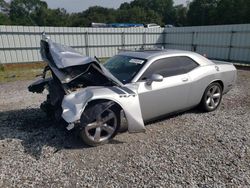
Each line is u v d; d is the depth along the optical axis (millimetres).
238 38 14914
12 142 3865
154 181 2859
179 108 4645
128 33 19062
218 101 5383
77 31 17000
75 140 3912
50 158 3379
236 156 3416
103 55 18578
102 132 3768
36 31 15445
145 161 3287
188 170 3076
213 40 16562
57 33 16266
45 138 4004
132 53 4781
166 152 3527
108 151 3566
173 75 4441
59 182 2854
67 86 3756
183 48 19172
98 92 3559
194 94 4793
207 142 3842
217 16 44500
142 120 3814
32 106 5867
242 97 6645
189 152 3521
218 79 5176
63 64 3570
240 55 15000
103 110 3475
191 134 4141
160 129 4355
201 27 17219
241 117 4984
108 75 3777
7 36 14508
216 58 16641
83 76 4035
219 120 4805
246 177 2930
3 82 9984
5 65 14586
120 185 2791
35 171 3072
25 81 10172
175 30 19531
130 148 3654
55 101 3967
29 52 15516
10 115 5199
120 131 3957
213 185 2783
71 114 3334
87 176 2965
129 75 4145
